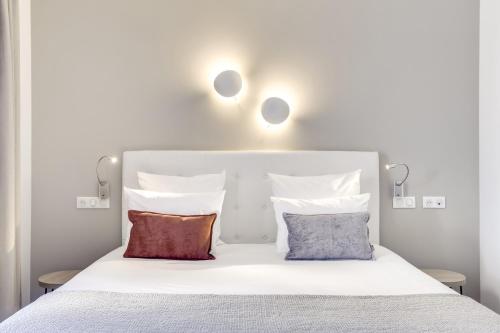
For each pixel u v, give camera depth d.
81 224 3.29
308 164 3.25
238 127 3.34
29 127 3.27
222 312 1.71
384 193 3.36
